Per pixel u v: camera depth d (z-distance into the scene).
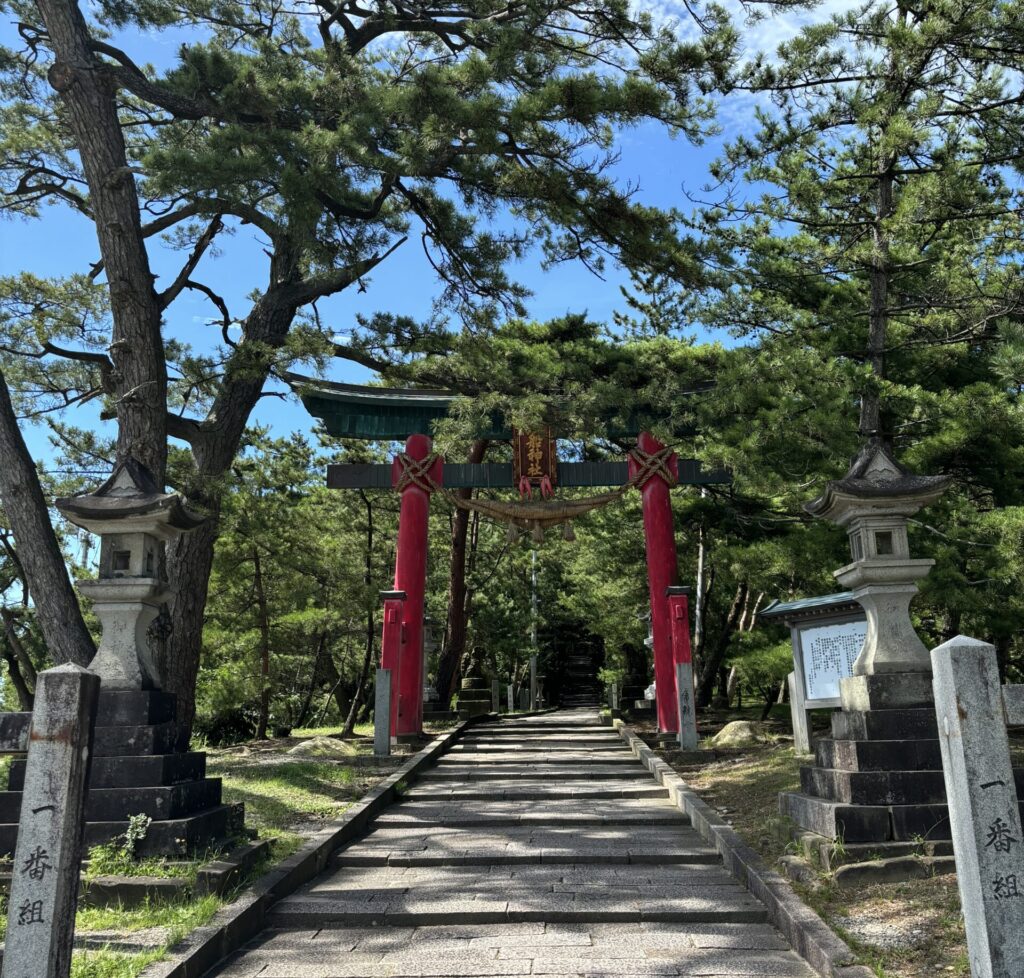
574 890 7.48
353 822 9.57
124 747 7.19
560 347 16.41
